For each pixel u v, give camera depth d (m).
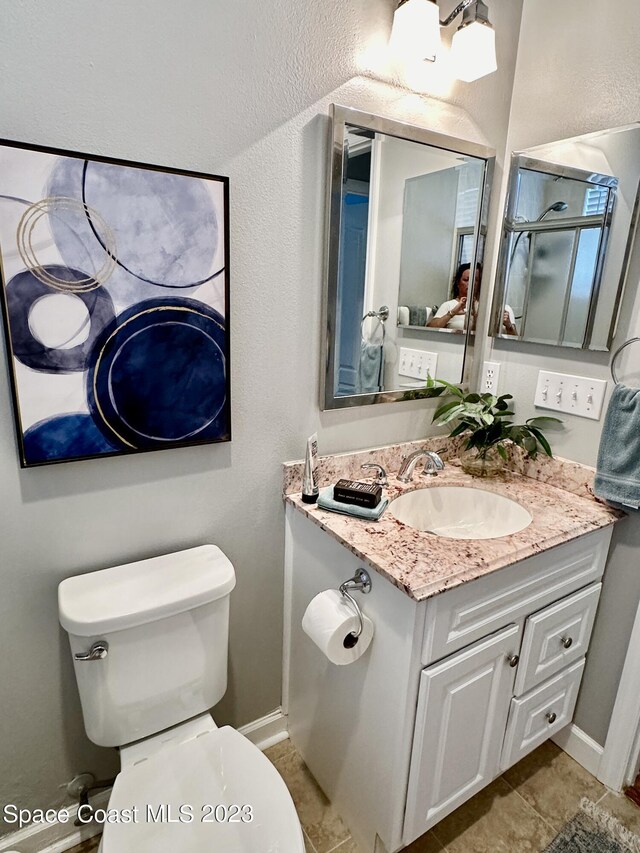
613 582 1.41
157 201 1.04
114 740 1.12
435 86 1.37
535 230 1.49
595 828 1.36
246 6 1.07
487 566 1.06
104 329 1.04
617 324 1.33
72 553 1.13
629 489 1.29
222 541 1.34
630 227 1.26
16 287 0.94
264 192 1.18
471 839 1.32
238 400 1.27
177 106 1.04
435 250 1.49
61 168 0.93
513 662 1.23
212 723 1.21
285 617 1.52
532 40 1.45
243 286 1.21
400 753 1.09
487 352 1.69
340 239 1.31
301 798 1.42
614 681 1.43
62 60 0.92
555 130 1.42
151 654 1.10
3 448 1.01
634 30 1.22
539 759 1.57
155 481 1.20
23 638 1.12
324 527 1.22
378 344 1.46
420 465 1.62
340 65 1.21
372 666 1.15
